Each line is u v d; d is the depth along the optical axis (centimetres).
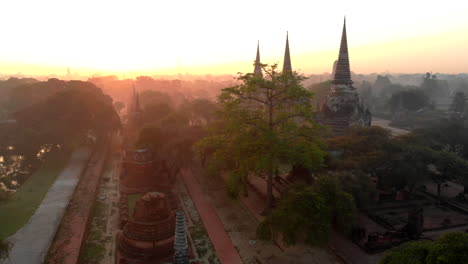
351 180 3819
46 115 6334
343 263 2984
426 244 2047
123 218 3675
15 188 4769
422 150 4553
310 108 3894
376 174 4597
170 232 3141
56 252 3052
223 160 4138
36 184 4912
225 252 3158
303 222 2884
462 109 12719
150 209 3161
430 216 4003
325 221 2952
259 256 3094
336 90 7125
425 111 13788
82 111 6469
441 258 1861
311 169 4253
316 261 3011
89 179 5172
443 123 7612
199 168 5800
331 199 3225
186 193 4706
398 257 2039
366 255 3080
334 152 5128
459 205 4309
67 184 4909
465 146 6669
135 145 5197
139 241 3056
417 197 4497
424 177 4391
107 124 6925
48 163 5984
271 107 3975
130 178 4778
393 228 3597
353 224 3222
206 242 3341
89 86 9419
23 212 3919
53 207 4072
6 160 5809
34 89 8844
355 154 4725
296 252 3156
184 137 5138
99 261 2988
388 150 4616
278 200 3712
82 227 3569
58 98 6450
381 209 4138
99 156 6562
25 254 3011
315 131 4003
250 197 4516
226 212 4062
